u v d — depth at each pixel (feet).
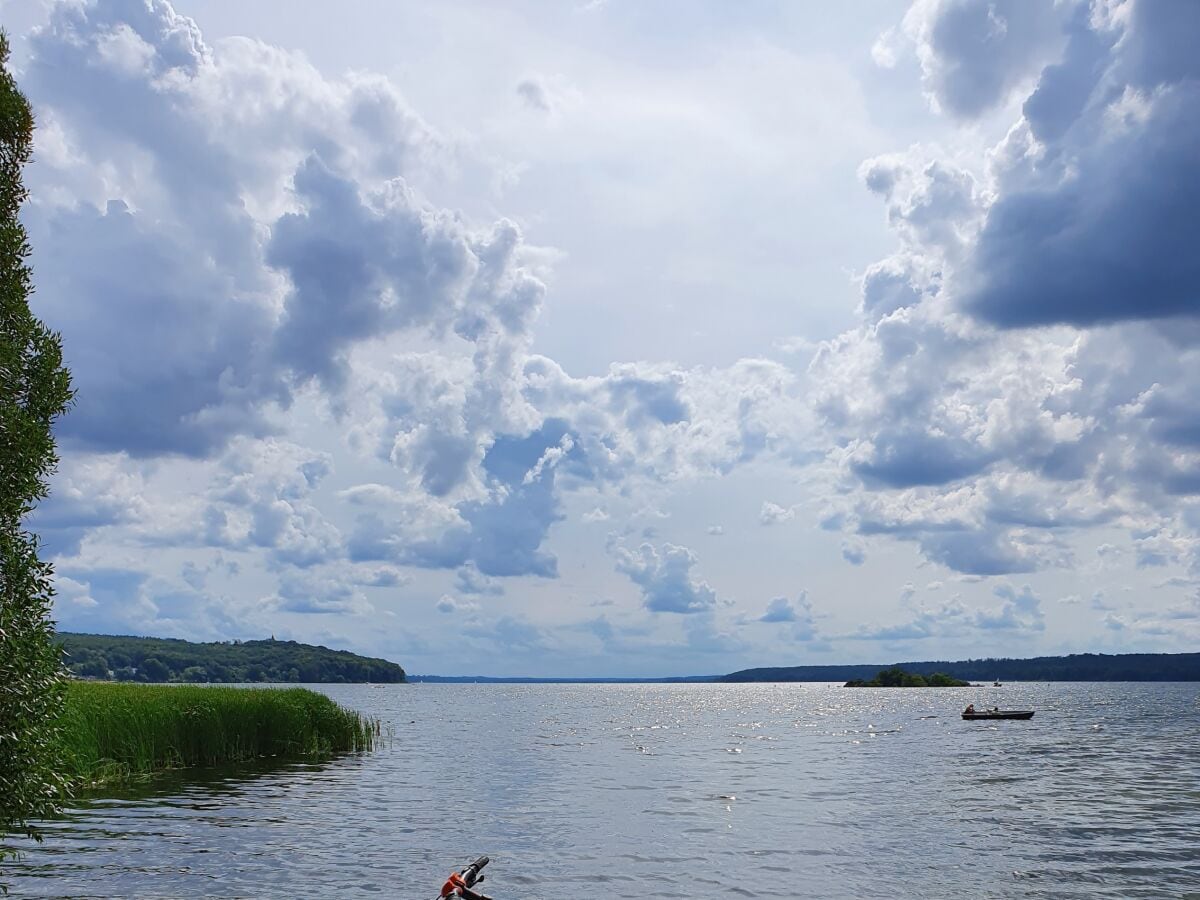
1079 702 514.27
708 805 104.42
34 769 47.73
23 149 53.31
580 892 63.62
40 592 49.03
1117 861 73.87
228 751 130.72
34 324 52.26
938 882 66.90
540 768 146.00
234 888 61.62
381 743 180.55
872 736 236.02
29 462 49.24
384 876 65.87
